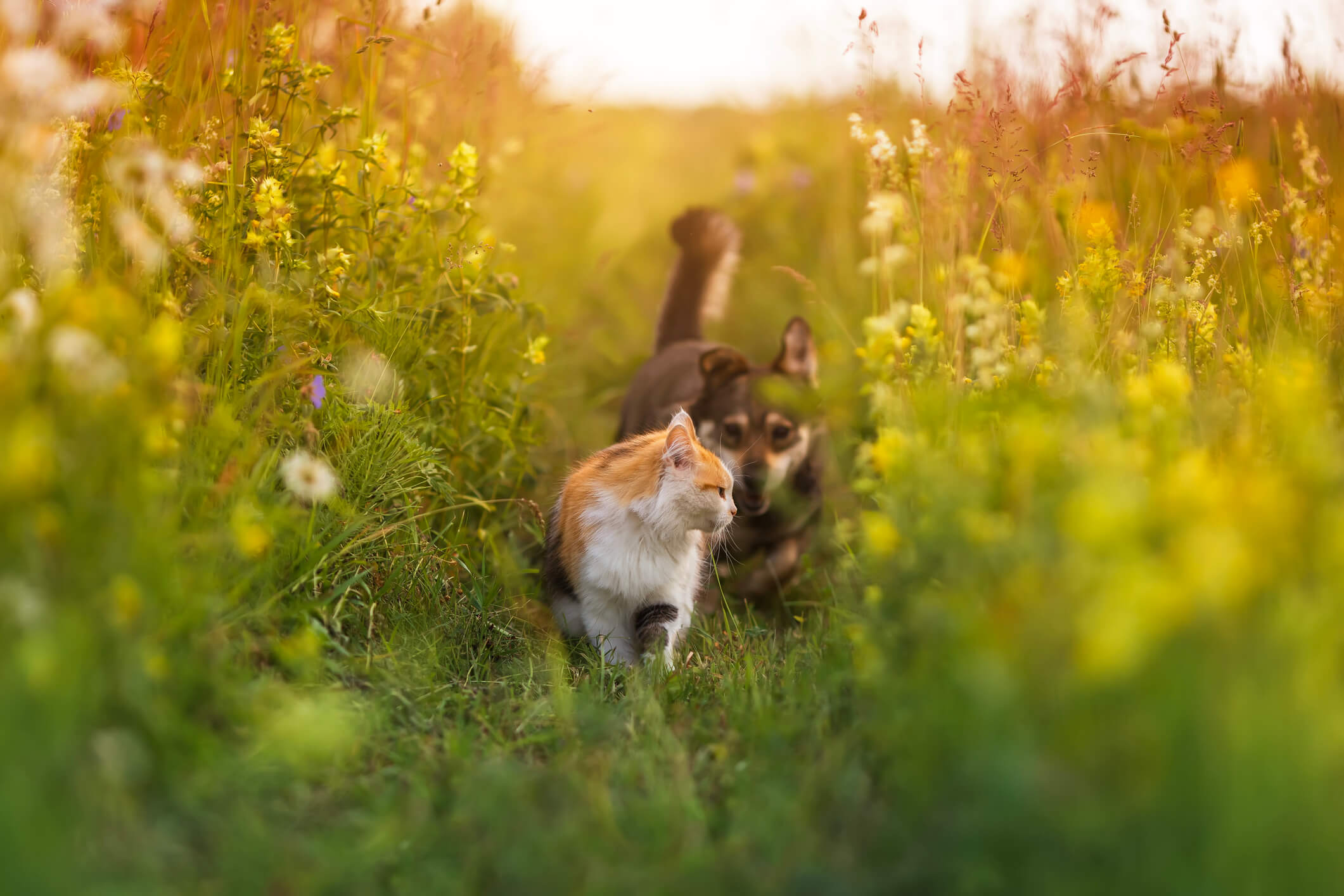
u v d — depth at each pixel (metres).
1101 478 1.79
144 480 2.01
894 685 2.00
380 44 3.71
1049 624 1.69
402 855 1.94
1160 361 2.98
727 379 4.99
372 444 3.19
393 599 3.18
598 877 1.74
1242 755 1.50
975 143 3.88
